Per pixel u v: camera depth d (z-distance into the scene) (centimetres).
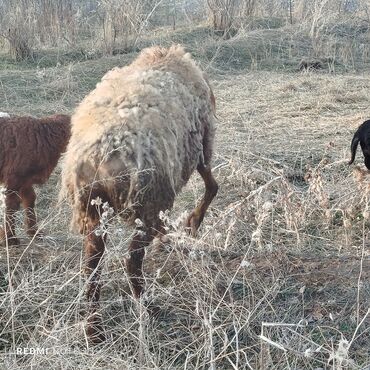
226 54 647
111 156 261
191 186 377
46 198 378
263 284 287
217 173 391
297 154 416
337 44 679
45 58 642
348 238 332
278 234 337
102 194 266
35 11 700
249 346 256
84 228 271
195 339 257
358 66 622
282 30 709
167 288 277
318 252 324
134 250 270
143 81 287
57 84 546
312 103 504
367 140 348
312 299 284
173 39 686
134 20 684
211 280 273
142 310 258
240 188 370
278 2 799
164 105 278
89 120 270
